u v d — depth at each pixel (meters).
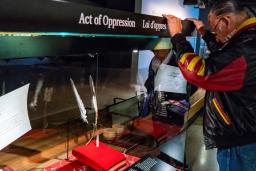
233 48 0.99
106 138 1.40
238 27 1.03
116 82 1.78
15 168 1.07
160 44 1.72
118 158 1.15
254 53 0.97
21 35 0.83
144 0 1.64
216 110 1.17
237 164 1.17
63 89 1.43
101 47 1.21
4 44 0.82
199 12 2.15
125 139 1.45
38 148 1.23
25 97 1.01
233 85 1.00
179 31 1.28
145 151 1.36
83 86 1.56
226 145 1.19
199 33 1.71
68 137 1.32
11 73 1.16
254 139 1.11
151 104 1.82
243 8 1.03
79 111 1.48
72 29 0.83
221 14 1.07
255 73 0.98
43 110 1.35
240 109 1.07
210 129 1.23
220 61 0.98
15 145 1.22
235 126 1.12
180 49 1.13
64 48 1.02
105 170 1.08
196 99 2.17
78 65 1.49
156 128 1.63
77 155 1.14
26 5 0.67
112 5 1.40
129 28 1.12
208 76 1.00
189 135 3.31
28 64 1.22
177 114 1.79
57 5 0.76
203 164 2.85
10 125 0.95
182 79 1.83
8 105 0.94
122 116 1.63
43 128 1.37
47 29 0.74
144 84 1.94
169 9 2.01
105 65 1.67
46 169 1.09
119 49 1.34
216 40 1.39
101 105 1.67
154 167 1.20
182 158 2.02
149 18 1.26
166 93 1.84
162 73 1.83
